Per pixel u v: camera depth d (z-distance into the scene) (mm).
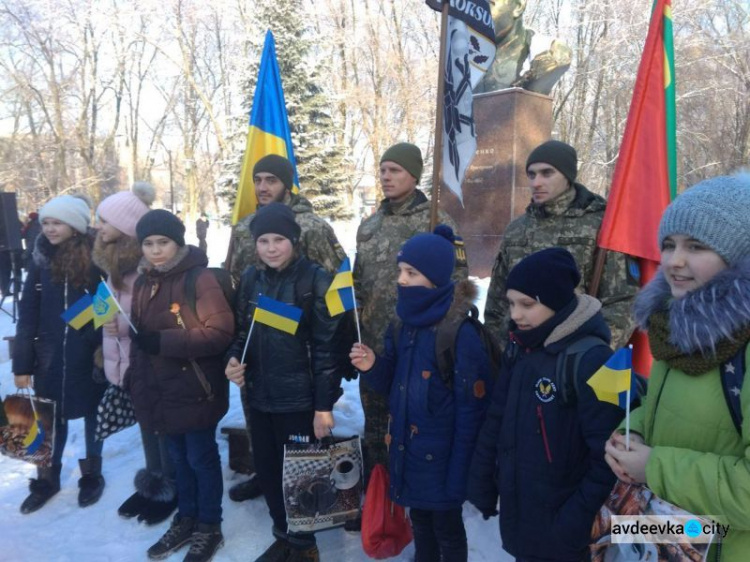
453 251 2328
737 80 19812
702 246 1472
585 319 1876
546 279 1869
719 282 1441
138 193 3613
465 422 2205
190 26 29391
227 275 3018
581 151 24938
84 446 4211
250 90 19781
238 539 3062
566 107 27297
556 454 1853
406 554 2869
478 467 2086
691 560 1374
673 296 1584
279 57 19172
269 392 2664
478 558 2789
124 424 3289
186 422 2801
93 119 29891
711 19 21391
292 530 2531
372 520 2516
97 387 3502
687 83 20719
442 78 3033
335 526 2576
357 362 2422
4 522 3314
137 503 3373
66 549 3035
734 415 1407
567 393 1834
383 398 3146
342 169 20750
